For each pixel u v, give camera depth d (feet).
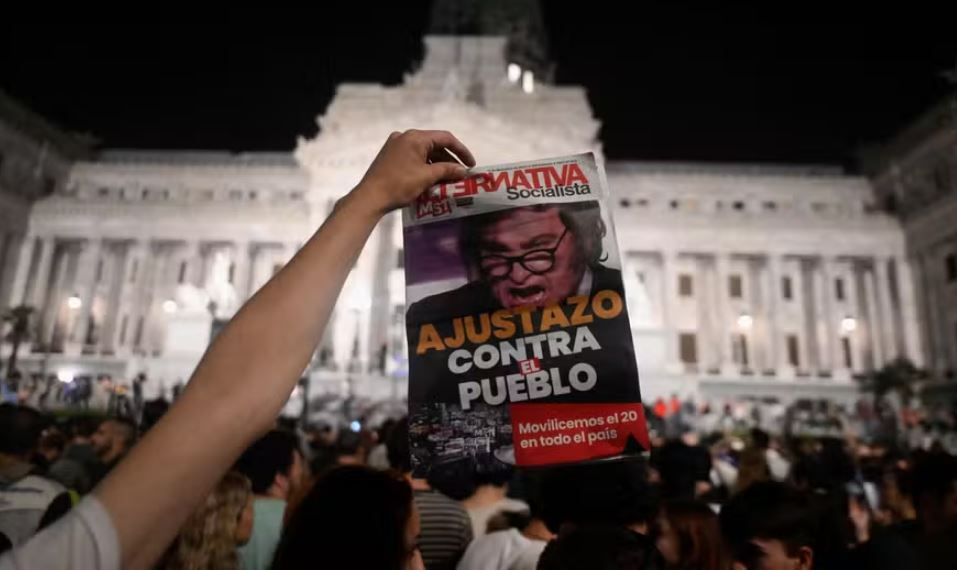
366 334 183.32
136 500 5.00
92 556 4.67
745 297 228.84
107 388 123.24
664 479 28.32
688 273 231.09
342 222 7.09
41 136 240.32
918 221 212.64
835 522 18.99
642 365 153.28
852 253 219.61
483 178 9.81
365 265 191.93
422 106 202.90
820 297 226.17
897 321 219.61
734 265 231.50
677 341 215.72
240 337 6.06
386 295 191.11
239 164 250.37
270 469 22.72
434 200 9.78
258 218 225.56
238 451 5.69
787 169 258.78
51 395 129.80
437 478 8.88
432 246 9.66
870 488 37.93
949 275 202.39
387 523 10.07
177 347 160.56
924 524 18.88
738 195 242.17
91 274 223.51
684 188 243.19
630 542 10.93
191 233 226.99
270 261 234.38
